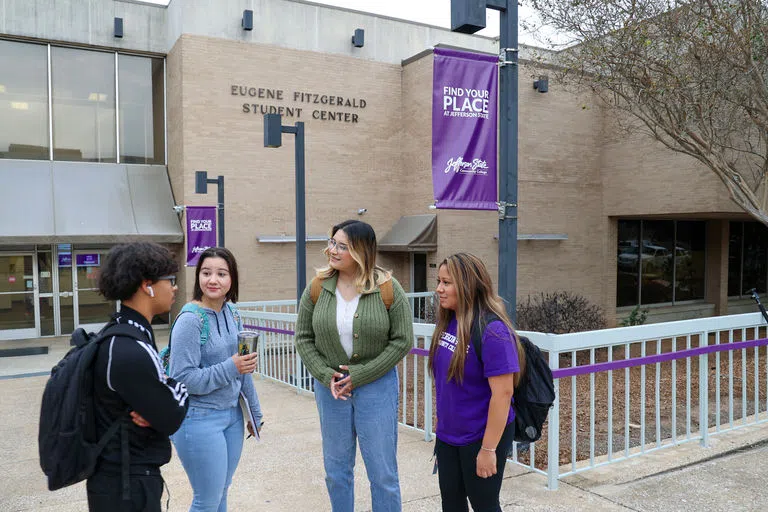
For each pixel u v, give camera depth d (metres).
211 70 14.72
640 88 9.62
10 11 14.91
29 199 14.59
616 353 11.21
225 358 3.03
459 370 2.81
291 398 7.63
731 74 9.41
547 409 2.96
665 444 5.03
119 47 15.83
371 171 16.50
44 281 15.71
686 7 9.03
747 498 3.96
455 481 2.93
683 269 18.55
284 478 4.52
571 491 4.09
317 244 15.94
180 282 15.58
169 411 2.06
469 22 4.80
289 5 15.48
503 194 5.05
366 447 3.14
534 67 13.43
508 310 5.02
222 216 12.54
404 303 3.18
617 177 16.31
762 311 5.55
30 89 15.51
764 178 10.18
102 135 16.12
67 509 4.08
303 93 15.66
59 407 1.96
